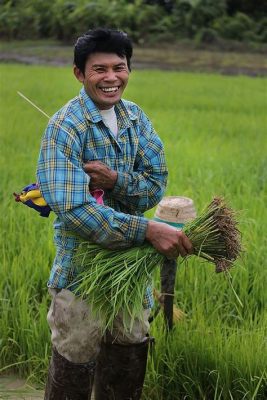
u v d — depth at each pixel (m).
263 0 33.44
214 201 3.11
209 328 4.26
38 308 4.71
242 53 27.95
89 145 3.13
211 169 8.21
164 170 3.36
